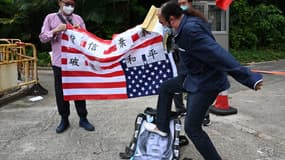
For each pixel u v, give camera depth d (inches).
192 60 137.3
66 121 203.9
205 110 140.9
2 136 198.2
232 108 244.5
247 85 128.5
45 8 538.6
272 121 228.5
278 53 640.4
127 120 224.2
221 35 515.5
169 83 153.9
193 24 132.8
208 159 143.3
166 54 180.9
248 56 580.4
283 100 286.5
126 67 186.9
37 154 173.9
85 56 189.3
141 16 575.2
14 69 288.2
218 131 206.7
